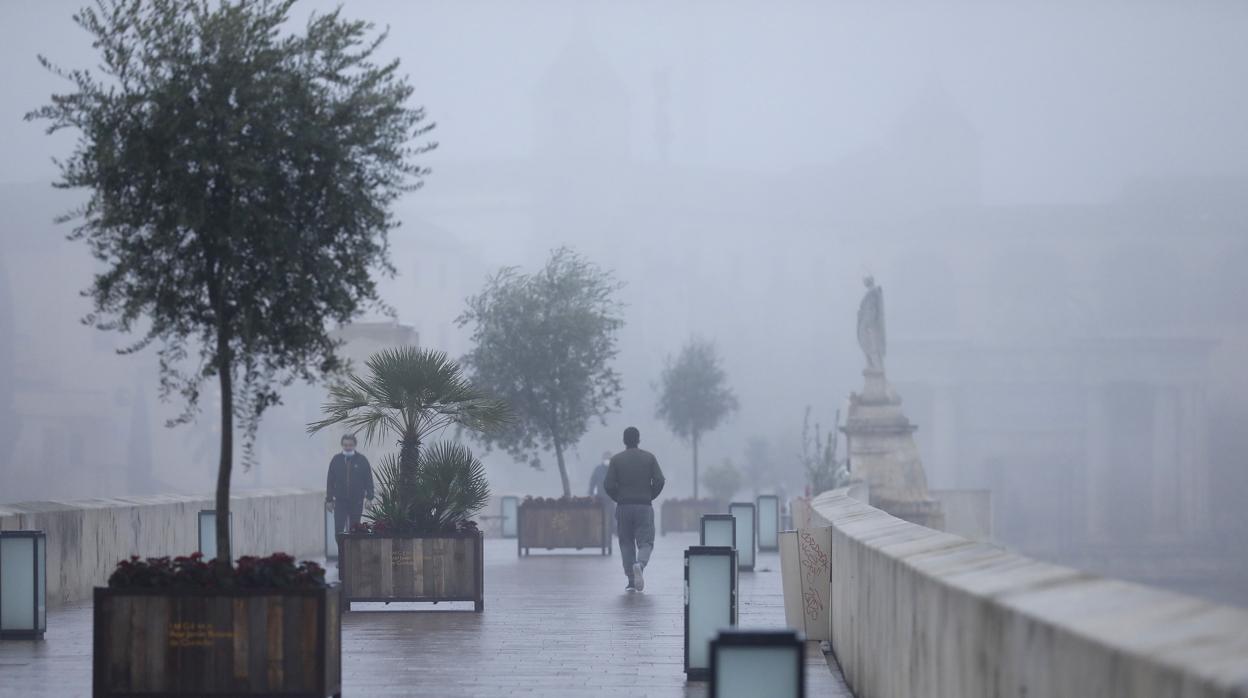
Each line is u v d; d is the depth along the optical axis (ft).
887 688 40.42
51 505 84.28
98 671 44.57
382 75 47.16
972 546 35.91
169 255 45.80
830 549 65.00
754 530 113.80
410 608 82.84
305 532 126.62
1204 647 17.13
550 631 70.59
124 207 45.32
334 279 45.85
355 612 80.23
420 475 81.82
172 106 44.42
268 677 44.21
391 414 85.46
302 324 45.98
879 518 56.18
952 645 29.71
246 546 110.01
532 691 50.85
